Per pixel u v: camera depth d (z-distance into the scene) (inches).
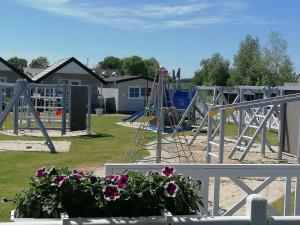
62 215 127.7
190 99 890.7
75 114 809.5
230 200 308.3
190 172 186.7
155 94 510.6
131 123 1034.7
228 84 2967.5
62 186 136.3
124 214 135.9
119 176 142.8
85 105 823.7
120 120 1155.9
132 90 1642.5
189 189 144.1
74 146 625.6
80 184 137.6
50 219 130.6
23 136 737.0
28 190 139.3
